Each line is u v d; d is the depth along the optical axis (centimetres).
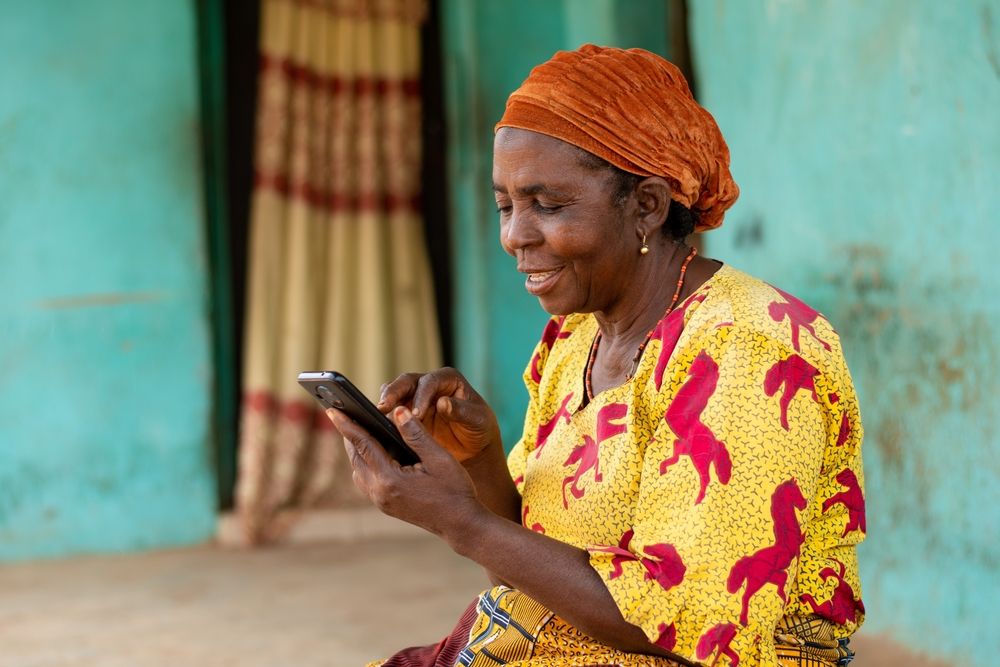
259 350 598
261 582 521
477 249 623
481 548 151
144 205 584
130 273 584
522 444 201
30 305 575
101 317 582
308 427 610
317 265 611
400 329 630
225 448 617
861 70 362
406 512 153
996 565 316
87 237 579
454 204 638
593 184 160
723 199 170
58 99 573
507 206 168
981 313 316
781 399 149
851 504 162
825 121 385
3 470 575
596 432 166
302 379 154
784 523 146
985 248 312
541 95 159
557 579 149
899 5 341
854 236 372
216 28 609
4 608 493
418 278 636
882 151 354
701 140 163
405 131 626
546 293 167
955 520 332
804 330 156
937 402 338
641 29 554
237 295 620
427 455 152
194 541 594
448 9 630
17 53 568
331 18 607
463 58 621
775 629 157
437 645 188
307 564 550
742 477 146
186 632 451
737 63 446
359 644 428
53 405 580
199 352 592
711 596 144
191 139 586
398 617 461
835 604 160
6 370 575
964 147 317
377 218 620
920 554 350
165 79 582
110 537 587
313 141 607
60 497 581
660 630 144
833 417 156
